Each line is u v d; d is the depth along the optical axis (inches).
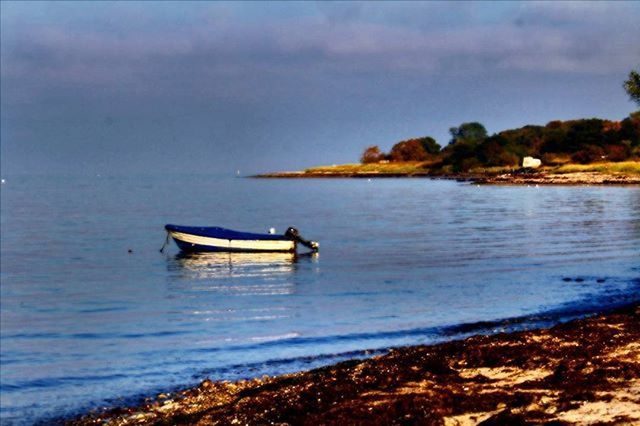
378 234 2477.9
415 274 1525.6
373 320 1034.7
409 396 548.4
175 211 4097.0
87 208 4488.2
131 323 1094.4
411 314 1071.6
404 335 924.0
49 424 624.7
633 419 459.2
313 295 1290.6
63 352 907.4
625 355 641.6
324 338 924.0
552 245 1998.0
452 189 5383.9
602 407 487.5
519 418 475.2
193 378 757.3
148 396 698.8
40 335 1023.6
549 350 676.1
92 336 1004.6
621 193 4168.3
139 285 1514.5
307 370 753.6
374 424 499.8
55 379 773.3
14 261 2004.2
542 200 3878.0
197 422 562.9
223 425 545.0
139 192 6993.1
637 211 3063.5
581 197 3986.2
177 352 881.5
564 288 1264.8
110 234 2802.7
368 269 1628.9
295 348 874.8
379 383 602.2
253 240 1963.6
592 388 537.0
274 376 735.7
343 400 562.3
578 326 784.9
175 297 1333.7
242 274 1609.3
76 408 668.1
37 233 2869.1
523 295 1205.7
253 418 552.1
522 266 1598.2
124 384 745.6
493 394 539.2
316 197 5162.4
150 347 916.6
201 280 1544.0
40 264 1936.5
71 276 1694.1
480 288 1302.9
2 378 778.8
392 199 4544.8
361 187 6545.3
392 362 690.8
